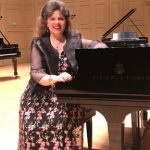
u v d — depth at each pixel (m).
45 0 11.90
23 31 12.00
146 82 1.81
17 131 3.68
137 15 10.71
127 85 1.85
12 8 11.52
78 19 11.69
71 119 2.21
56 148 2.17
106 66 1.88
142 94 1.83
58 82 2.00
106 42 3.20
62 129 2.17
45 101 2.26
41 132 2.18
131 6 10.78
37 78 2.20
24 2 11.98
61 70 2.27
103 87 1.90
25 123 2.24
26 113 2.27
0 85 6.86
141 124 3.46
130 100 1.86
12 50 7.69
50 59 2.28
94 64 1.90
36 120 2.21
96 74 1.90
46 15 2.32
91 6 11.41
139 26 10.73
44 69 2.30
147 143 3.03
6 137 3.48
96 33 11.45
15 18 11.65
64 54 2.29
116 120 1.92
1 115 4.39
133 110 1.88
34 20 12.12
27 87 2.40
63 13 2.31
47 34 2.40
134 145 2.78
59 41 2.35
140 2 10.62
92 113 2.69
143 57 1.80
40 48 2.30
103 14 11.26
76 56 1.93
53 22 2.30
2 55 7.41
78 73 1.94
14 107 4.85
